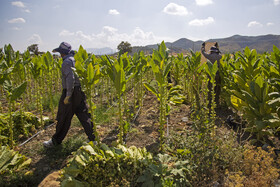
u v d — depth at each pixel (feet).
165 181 8.34
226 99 17.29
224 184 8.75
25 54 22.63
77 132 15.31
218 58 18.98
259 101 12.94
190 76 21.20
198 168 9.24
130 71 15.93
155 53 15.92
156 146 12.59
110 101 24.73
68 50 12.12
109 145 13.20
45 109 20.75
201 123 11.06
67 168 8.53
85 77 10.27
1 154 10.54
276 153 11.12
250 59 15.89
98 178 8.61
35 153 12.39
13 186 9.19
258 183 8.24
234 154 10.12
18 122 14.90
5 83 12.30
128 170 9.03
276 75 13.46
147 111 20.33
